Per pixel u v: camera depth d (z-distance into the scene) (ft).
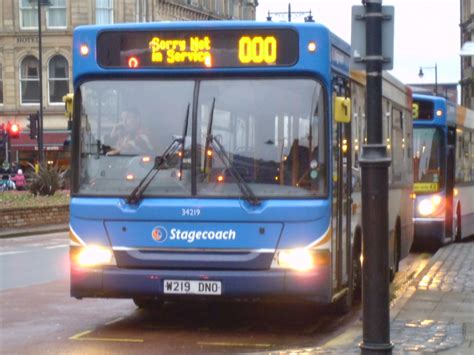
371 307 31.17
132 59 39.99
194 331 41.19
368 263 31.17
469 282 54.65
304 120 38.75
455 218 85.66
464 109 90.68
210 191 38.78
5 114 240.94
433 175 80.07
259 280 38.19
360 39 31.07
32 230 116.37
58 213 130.11
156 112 39.68
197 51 39.45
